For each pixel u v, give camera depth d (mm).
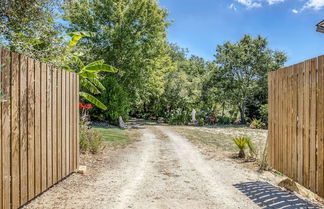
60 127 3543
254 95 19516
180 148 7199
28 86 2689
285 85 3559
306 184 2990
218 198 3174
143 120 22688
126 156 5855
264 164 4758
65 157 3732
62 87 3619
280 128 3701
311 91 2908
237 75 19547
